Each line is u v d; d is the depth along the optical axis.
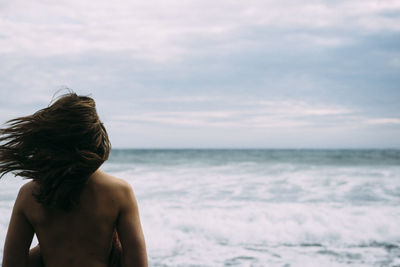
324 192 10.06
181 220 6.48
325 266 4.37
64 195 1.23
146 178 13.61
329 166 22.19
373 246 5.22
